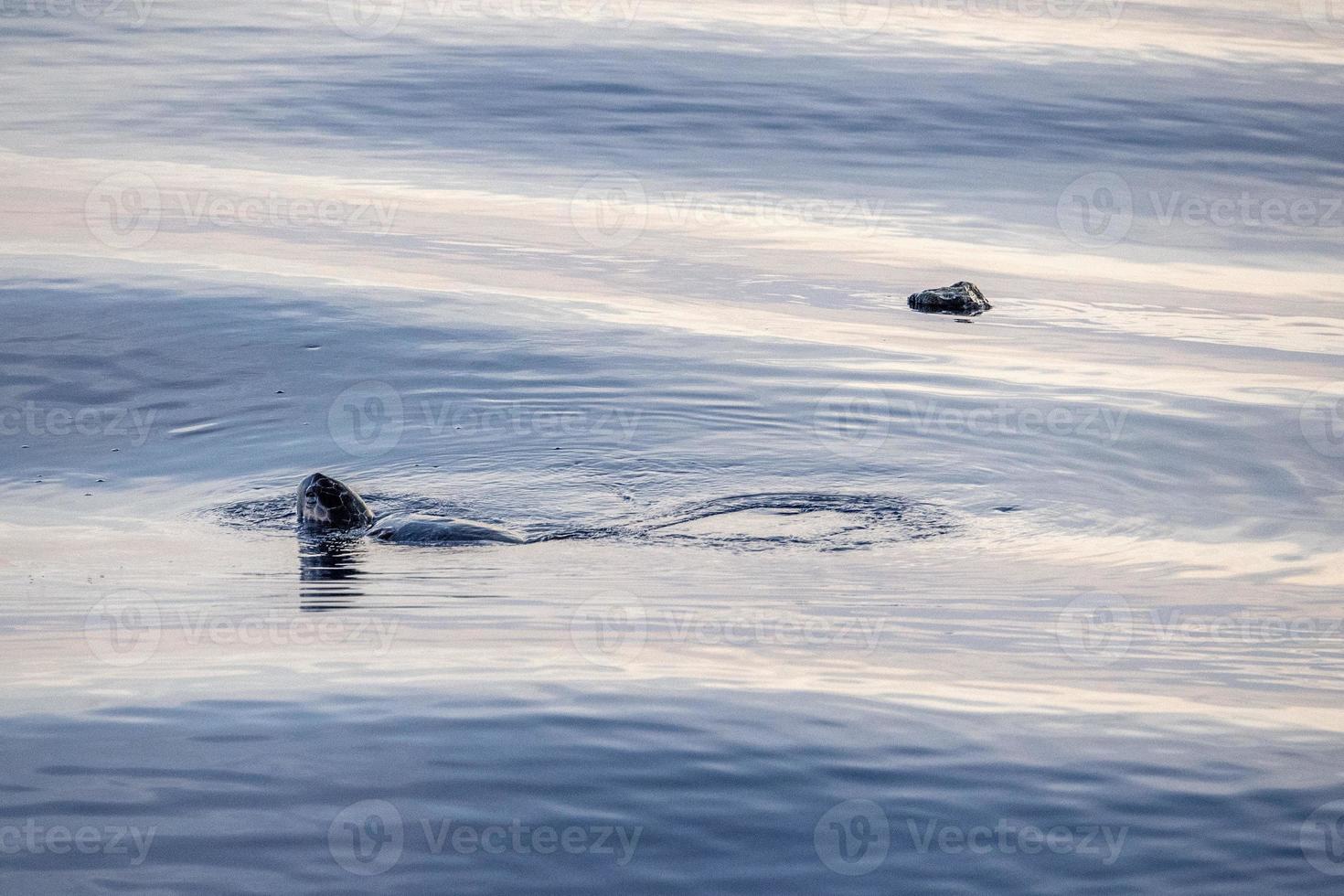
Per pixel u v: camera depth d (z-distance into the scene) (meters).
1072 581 26.11
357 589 25.09
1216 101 76.50
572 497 30.88
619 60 79.25
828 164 65.56
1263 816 16.55
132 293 44.16
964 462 33.34
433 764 17.38
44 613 23.70
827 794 16.84
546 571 26.30
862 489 31.53
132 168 59.94
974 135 70.25
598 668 20.72
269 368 39.00
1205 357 42.69
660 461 33.09
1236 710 19.73
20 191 55.69
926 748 18.12
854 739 18.33
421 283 46.66
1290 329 46.19
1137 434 35.38
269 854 15.30
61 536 28.62
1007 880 15.12
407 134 66.94
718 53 81.88
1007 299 48.81
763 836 15.88
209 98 71.25
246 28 85.44
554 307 44.94
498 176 61.53
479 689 19.80
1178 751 18.27
